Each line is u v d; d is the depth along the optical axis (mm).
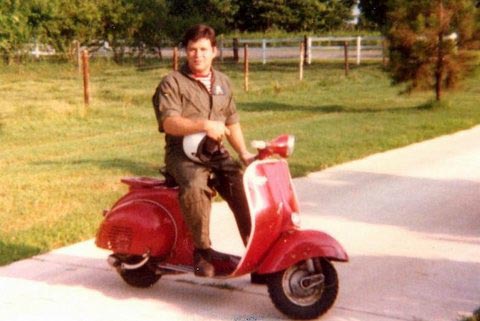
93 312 5766
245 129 16625
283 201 5566
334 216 8719
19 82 29484
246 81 25266
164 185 6059
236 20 63531
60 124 17609
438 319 5598
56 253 7258
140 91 24781
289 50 47906
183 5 56062
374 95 24156
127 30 40000
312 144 13836
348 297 6055
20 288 6301
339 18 64250
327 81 28797
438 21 19891
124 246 5973
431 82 20500
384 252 7316
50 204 9164
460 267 6863
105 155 13133
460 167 11742
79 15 37594
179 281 6449
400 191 10023
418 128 16062
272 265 5387
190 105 5801
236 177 5676
